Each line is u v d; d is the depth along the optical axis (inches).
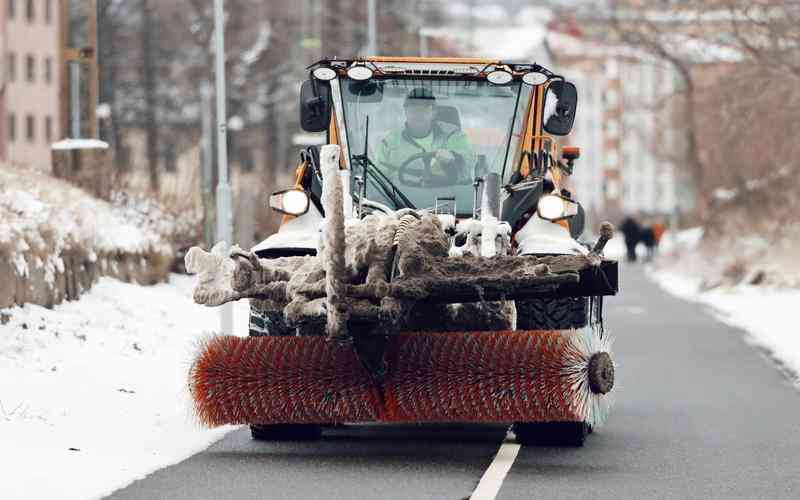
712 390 940.6
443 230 609.0
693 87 3016.7
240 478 578.9
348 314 584.1
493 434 716.0
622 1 3016.7
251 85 4328.3
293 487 560.7
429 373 613.0
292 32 4333.2
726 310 1857.8
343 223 583.5
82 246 1098.7
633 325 1593.3
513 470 608.7
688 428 754.2
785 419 794.2
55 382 781.9
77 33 4109.3
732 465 633.0
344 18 3774.6
